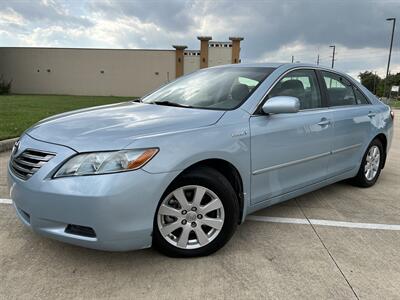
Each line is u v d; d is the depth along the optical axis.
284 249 3.22
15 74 40.25
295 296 2.55
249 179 3.23
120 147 2.57
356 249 3.26
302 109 3.85
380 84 73.81
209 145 2.88
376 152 5.10
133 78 40.12
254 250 3.18
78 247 3.12
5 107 15.17
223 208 3.01
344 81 4.64
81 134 2.72
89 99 27.39
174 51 39.22
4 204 4.04
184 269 2.85
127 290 2.57
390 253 3.20
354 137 4.52
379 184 5.29
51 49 39.62
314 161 3.93
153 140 2.67
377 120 4.94
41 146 2.72
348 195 4.74
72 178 2.52
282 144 3.47
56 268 2.81
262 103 3.41
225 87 3.66
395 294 2.61
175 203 2.90
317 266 2.95
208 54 38.34
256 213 4.06
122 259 2.96
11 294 2.48
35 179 2.62
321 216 4.01
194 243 3.00
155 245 2.91
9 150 6.96
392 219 3.98
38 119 10.44
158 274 2.77
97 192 2.48
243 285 2.66
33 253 3.01
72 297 2.48
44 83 40.34
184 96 3.77
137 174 2.56
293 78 3.86
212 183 2.94
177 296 2.52
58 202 2.53
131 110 3.40
